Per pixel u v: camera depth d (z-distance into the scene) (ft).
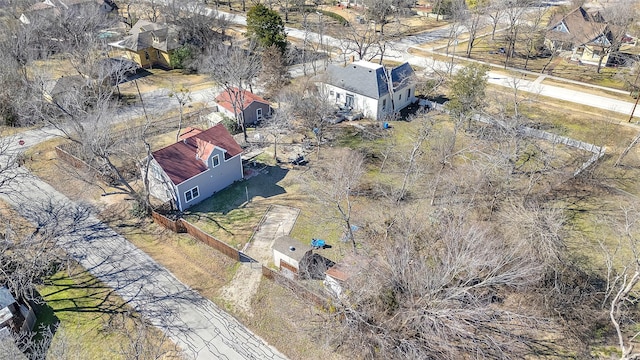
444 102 178.50
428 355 73.67
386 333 73.26
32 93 152.25
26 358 71.26
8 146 132.98
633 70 188.44
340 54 229.25
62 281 96.58
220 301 91.56
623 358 69.10
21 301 89.66
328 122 159.94
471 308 76.38
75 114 129.90
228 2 333.01
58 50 206.28
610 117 160.25
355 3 321.11
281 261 96.27
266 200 120.98
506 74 202.18
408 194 121.60
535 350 78.64
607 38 204.74
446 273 70.90
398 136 152.66
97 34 210.79
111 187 127.75
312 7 324.80
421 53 233.76
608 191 121.80
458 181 121.29
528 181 123.24
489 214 105.50
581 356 77.87
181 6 236.02
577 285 89.25
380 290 76.64
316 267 97.09
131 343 77.15
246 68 156.25
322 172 132.05
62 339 81.10
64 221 114.52
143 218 115.34
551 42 227.61
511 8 223.51
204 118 165.78
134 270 99.40
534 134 147.84
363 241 104.37
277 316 87.86
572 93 180.75
